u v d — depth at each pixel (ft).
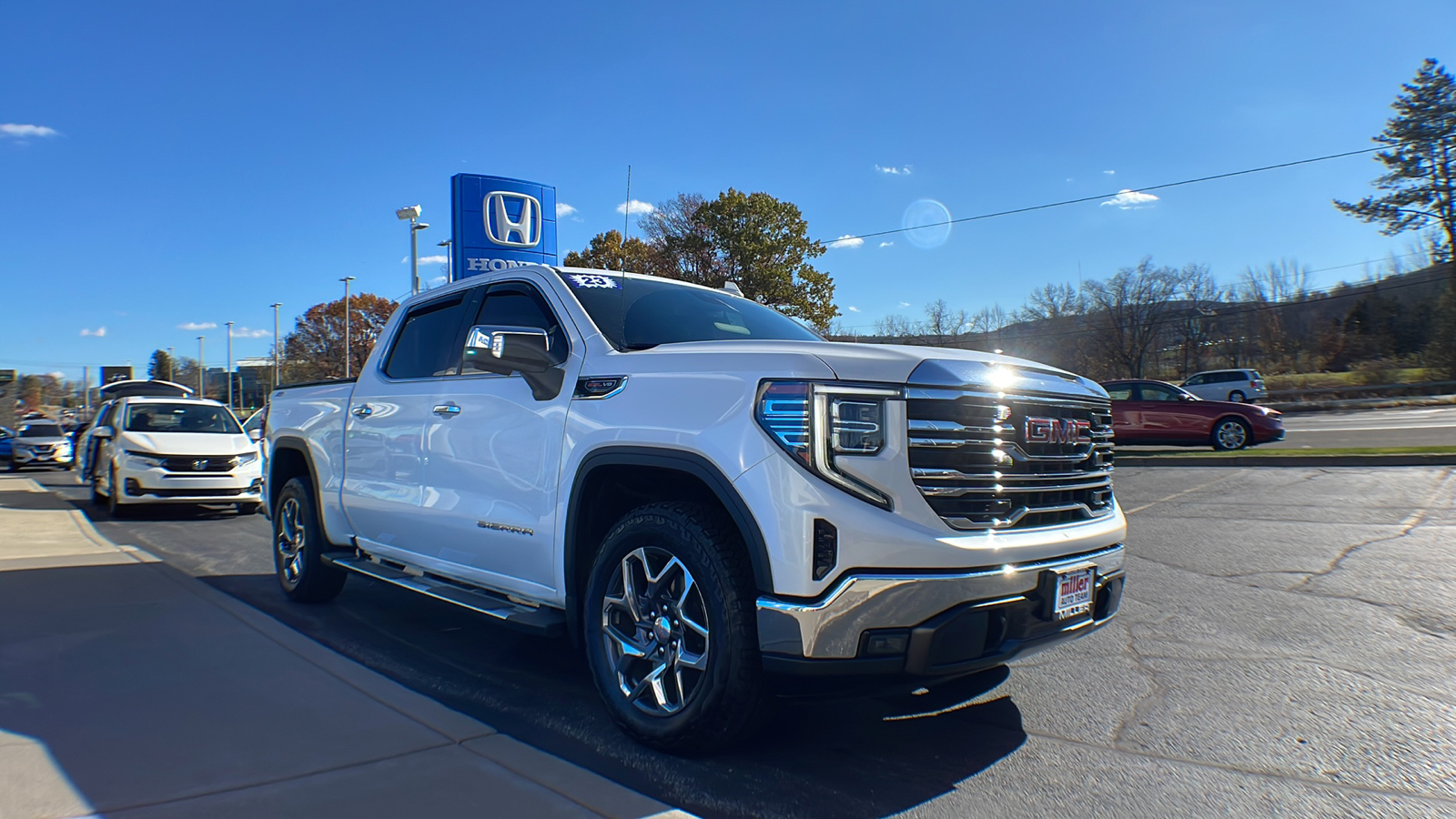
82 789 8.68
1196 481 40.16
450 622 17.30
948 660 8.95
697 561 9.59
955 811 8.90
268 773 9.16
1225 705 12.03
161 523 36.19
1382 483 36.19
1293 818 8.75
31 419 92.99
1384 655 14.12
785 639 8.84
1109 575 10.93
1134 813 8.88
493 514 12.59
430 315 15.88
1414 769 9.90
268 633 14.96
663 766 9.96
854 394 9.05
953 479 9.27
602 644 10.72
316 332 237.45
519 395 12.43
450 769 9.34
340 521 17.26
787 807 8.93
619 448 10.52
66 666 12.98
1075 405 10.87
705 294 14.78
